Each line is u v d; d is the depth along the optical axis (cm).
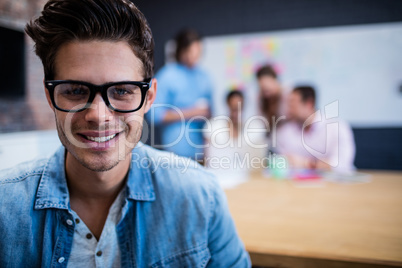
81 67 66
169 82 297
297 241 108
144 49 73
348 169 240
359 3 341
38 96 291
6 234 76
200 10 390
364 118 341
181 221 86
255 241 109
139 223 84
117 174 78
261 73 351
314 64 352
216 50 379
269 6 369
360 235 112
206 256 87
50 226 79
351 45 341
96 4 65
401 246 102
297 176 213
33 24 71
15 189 79
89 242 80
